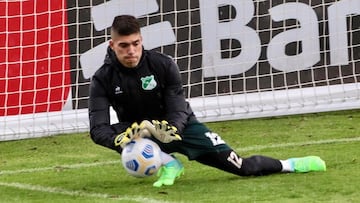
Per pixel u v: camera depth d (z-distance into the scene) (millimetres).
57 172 23891
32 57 32125
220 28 32500
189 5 32625
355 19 32312
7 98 31688
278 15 32406
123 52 18703
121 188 20266
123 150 18734
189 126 19984
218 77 32500
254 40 32469
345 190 18578
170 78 19453
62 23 32438
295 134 28344
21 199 19469
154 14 32719
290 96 31656
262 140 27750
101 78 19469
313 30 32406
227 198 18203
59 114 31578
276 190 18922
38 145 29500
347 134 27594
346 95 31547
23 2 32219
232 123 31250
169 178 20219
